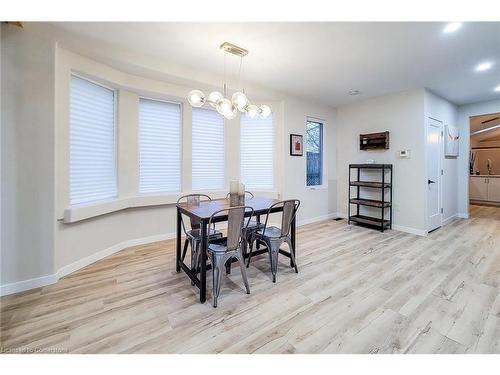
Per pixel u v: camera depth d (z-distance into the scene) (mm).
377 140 4566
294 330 1711
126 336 1639
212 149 4234
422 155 4062
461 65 3172
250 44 2654
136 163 3486
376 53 2844
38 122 2248
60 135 2496
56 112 2398
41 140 2268
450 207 5078
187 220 3979
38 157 2258
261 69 3348
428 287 2301
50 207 2326
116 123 3291
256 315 1884
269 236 2584
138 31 2406
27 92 2191
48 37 2273
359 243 3625
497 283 2365
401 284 2363
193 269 2439
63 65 2520
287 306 2006
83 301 2051
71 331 1677
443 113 4664
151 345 1561
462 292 2205
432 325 1754
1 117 2098
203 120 4129
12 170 2150
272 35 2473
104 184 3166
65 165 2557
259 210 2502
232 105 2520
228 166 4359
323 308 1976
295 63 3137
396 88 4105
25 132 2193
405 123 4262
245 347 1550
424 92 4035
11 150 2143
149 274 2580
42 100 2260
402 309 1954
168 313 1900
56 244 2418
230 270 2666
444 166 4773
